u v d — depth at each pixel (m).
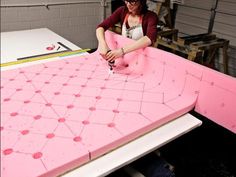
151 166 1.12
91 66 1.42
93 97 1.09
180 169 1.56
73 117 0.95
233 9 2.56
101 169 0.76
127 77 1.31
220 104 1.03
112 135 0.85
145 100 1.08
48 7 2.86
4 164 0.72
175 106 1.04
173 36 2.82
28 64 1.50
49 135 0.85
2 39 2.06
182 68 1.16
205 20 2.88
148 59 1.33
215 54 2.69
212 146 1.78
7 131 0.86
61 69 1.37
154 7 2.98
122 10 1.71
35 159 0.74
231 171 1.57
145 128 0.90
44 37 2.17
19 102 1.04
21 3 2.67
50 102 1.04
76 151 0.77
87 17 3.22
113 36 1.56
